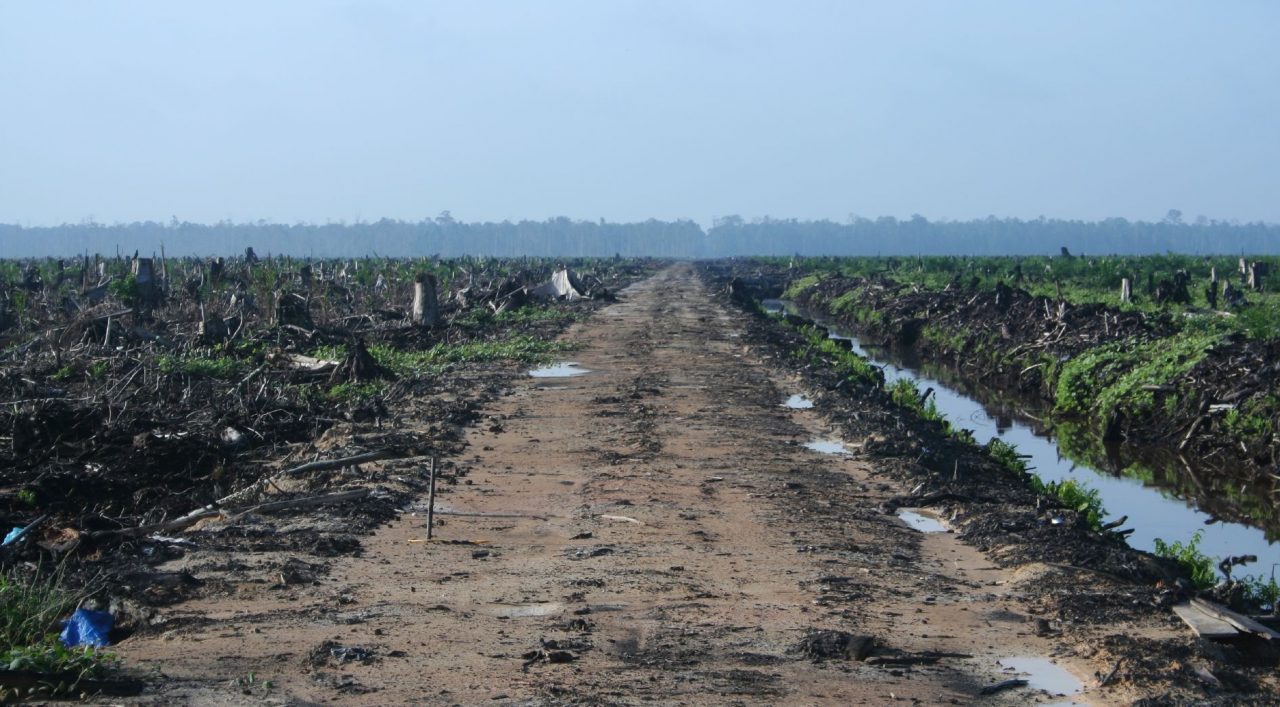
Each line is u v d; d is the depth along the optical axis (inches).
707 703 301.1
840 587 413.4
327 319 1446.9
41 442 633.6
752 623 370.9
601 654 338.0
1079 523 542.9
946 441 802.2
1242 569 546.0
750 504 555.8
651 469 636.1
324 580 413.1
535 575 424.2
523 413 844.0
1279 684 327.9
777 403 919.0
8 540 438.9
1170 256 3110.2
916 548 485.4
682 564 443.5
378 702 296.5
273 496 544.4
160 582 396.2
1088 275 2418.8
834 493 589.3
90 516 483.5
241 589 397.4
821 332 1710.1
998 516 529.3
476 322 1572.3
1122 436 915.4
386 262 2997.0
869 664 335.3
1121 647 349.7
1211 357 943.7
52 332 957.8
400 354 1170.6
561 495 569.9
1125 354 1055.0
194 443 653.9
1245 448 809.5
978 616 387.5
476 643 345.4
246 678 311.0
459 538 481.4
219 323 1113.4
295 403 796.6
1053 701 310.7
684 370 1134.4
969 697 312.2
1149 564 454.6
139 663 324.2
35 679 300.7
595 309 2058.3
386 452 605.6
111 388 769.6
